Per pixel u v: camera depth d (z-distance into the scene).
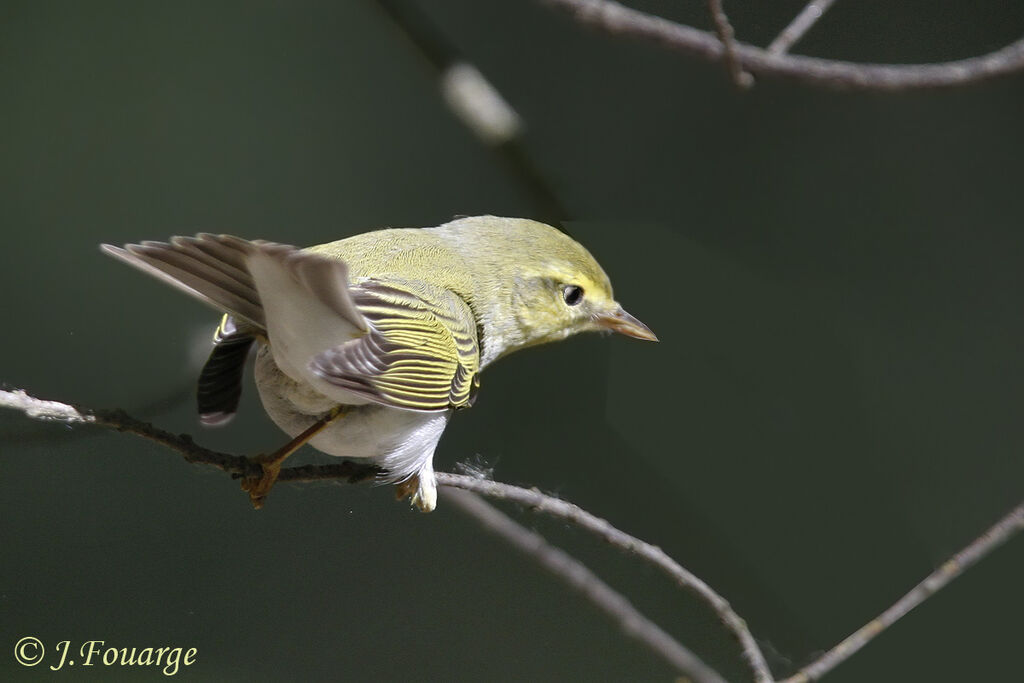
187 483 11.40
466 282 7.92
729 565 11.23
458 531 11.73
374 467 7.19
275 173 12.95
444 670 10.86
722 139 12.74
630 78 12.80
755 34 12.68
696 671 7.49
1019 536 11.24
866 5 12.91
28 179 12.52
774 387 11.83
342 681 10.58
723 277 12.23
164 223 12.57
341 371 6.05
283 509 11.59
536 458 11.52
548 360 11.74
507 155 9.34
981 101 13.12
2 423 8.40
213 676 10.33
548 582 11.44
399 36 9.25
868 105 12.98
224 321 6.73
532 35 12.83
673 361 11.88
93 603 10.71
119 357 11.38
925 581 6.78
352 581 11.36
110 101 13.01
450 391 6.89
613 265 12.09
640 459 11.55
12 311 11.70
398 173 13.05
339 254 7.58
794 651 10.86
